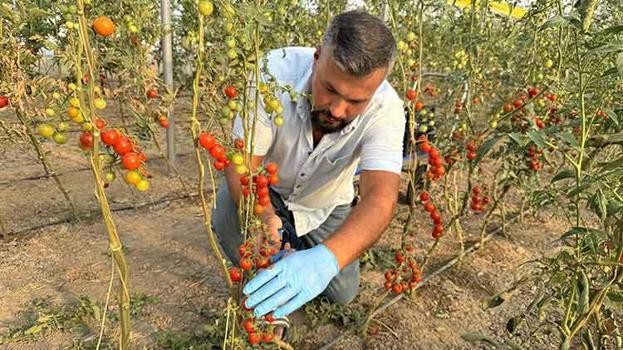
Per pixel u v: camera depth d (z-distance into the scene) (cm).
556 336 252
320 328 255
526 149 260
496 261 324
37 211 348
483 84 317
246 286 148
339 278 246
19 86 158
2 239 311
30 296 261
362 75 156
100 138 116
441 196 401
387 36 157
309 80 193
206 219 140
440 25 324
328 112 179
